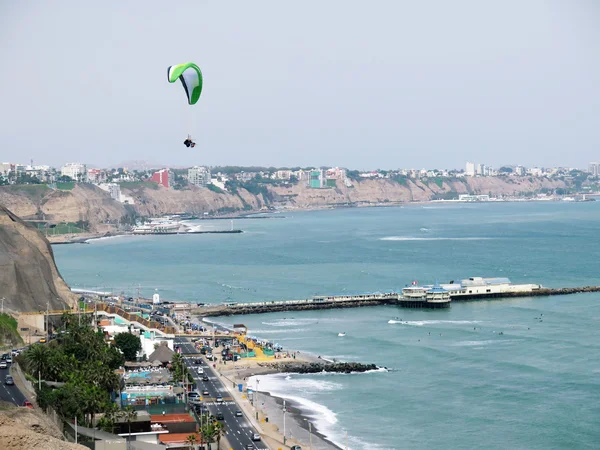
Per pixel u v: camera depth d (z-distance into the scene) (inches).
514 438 7598.4
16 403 6540.4
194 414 7721.5
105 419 6855.3
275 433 7775.6
